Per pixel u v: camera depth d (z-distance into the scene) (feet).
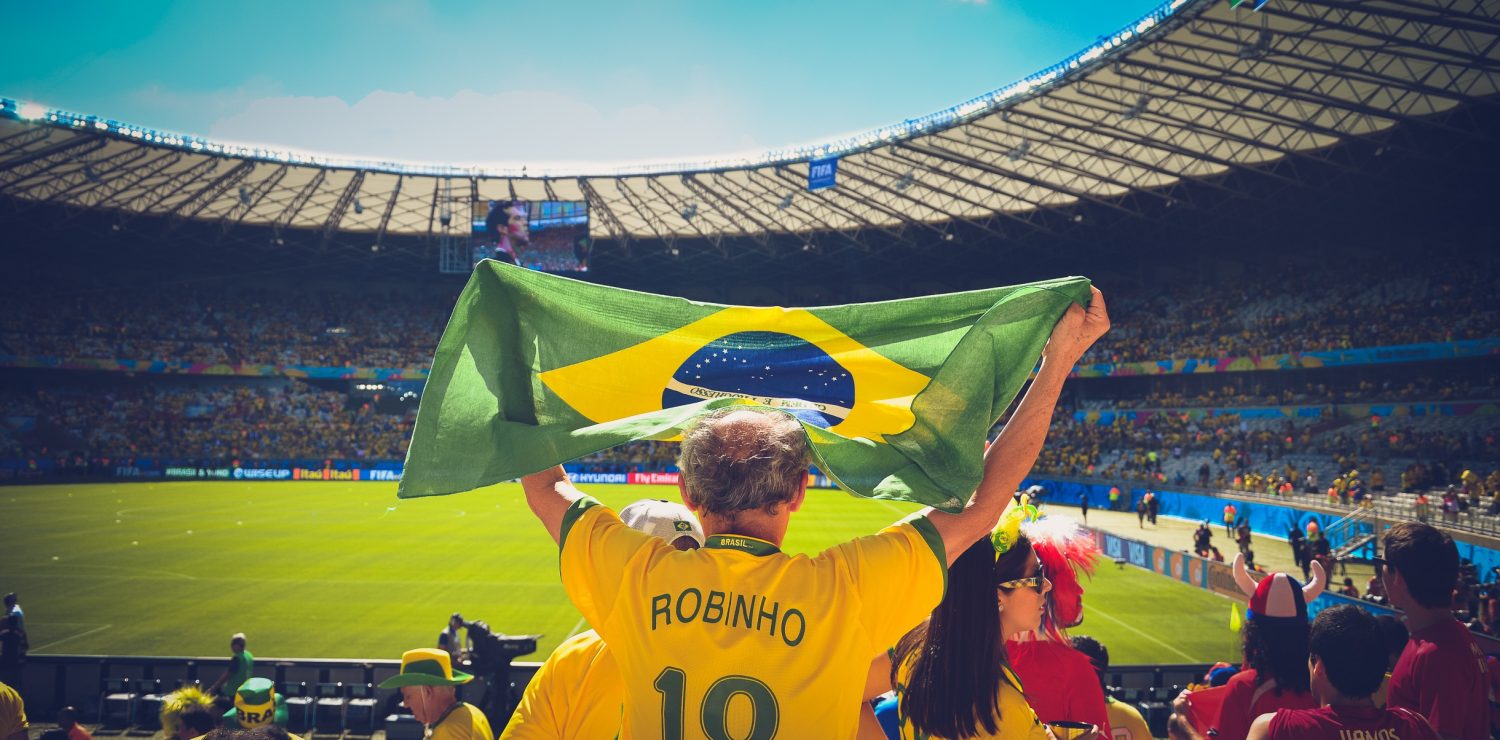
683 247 217.36
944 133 145.38
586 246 181.57
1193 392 185.26
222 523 114.93
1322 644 10.63
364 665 41.93
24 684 42.34
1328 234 171.12
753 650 6.18
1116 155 138.41
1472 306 138.41
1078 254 205.57
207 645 55.11
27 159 157.99
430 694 15.61
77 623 60.80
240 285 237.45
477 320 8.40
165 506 134.41
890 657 9.75
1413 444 127.54
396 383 225.56
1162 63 110.32
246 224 201.05
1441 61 93.40
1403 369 151.02
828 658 6.23
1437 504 101.71
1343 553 91.25
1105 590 76.13
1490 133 116.98
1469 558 81.76
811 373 8.40
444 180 188.65
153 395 214.07
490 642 35.81
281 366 219.61
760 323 8.72
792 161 164.14
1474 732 12.44
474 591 71.92
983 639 8.40
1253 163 136.67
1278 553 98.94
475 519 121.90
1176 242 185.47
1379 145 120.67
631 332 8.63
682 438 7.22
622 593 6.64
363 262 230.07
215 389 221.25
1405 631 16.75
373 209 198.80
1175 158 137.28
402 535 104.99
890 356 8.39
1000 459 7.45
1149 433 171.42
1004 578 9.05
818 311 8.69
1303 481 130.52
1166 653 55.57
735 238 212.64
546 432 7.82
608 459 206.90
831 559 6.63
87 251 211.61
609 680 9.03
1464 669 12.53
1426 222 158.40
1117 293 209.05
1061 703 10.20
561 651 9.39
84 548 93.09
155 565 83.30
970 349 7.85
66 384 210.79
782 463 6.72
